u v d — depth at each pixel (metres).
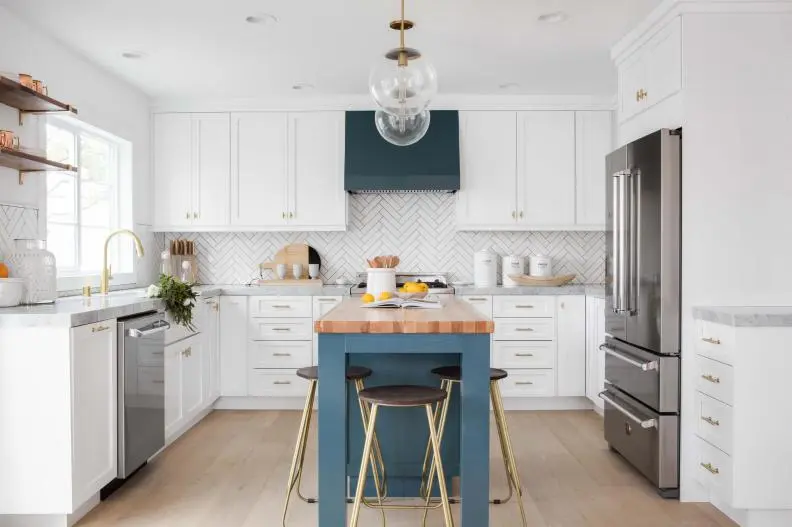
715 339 3.02
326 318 2.52
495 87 5.15
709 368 3.09
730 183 3.24
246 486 3.46
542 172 5.45
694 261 3.24
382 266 3.45
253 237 5.77
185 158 5.45
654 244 3.31
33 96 3.23
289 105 5.43
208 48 4.13
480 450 2.47
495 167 5.45
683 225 3.23
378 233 5.76
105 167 4.90
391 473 3.18
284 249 5.63
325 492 2.47
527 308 5.20
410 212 5.76
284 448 4.15
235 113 5.45
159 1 3.37
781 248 3.25
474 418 2.48
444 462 3.16
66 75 4.07
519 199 5.45
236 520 3.01
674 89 3.31
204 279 5.77
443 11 3.54
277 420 4.89
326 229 5.45
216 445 4.21
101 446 3.10
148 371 3.56
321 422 2.47
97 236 4.73
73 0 3.34
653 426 3.31
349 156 5.30
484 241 5.77
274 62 4.44
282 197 5.44
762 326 2.85
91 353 3.00
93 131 4.57
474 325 2.39
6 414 2.81
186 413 4.36
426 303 3.02
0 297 3.08
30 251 3.32
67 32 3.81
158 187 5.44
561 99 5.43
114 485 3.38
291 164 5.43
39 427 2.80
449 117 5.41
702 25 3.23
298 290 5.16
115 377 3.23
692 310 3.23
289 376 5.17
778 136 3.24
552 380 5.18
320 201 5.44
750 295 3.25
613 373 3.93
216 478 3.58
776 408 2.87
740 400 2.87
